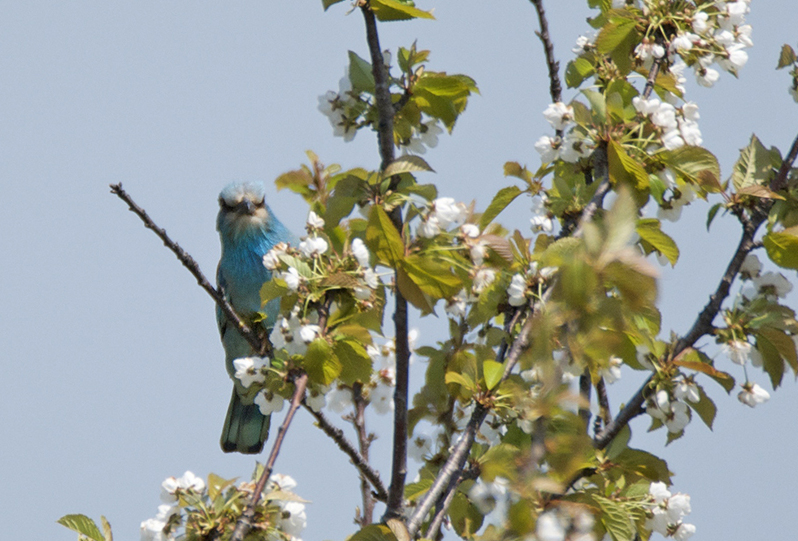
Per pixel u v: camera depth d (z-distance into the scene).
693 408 8.18
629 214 4.35
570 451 6.04
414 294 7.03
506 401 7.50
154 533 7.00
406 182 7.97
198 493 7.17
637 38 9.05
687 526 7.57
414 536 7.18
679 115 8.91
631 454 7.87
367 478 8.31
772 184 8.63
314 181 8.73
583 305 4.37
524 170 9.50
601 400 9.34
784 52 9.45
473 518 8.10
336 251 8.20
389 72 8.16
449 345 8.92
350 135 8.27
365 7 7.61
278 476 7.22
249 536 7.04
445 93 8.07
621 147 7.97
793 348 8.10
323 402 8.00
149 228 8.52
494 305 8.24
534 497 6.24
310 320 7.69
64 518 7.11
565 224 8.73
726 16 9.08
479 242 7.47
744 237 8.52
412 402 8.93
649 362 8.05
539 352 4.49
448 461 7.45
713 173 8.14
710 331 8.27
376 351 7.75
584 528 6.44
